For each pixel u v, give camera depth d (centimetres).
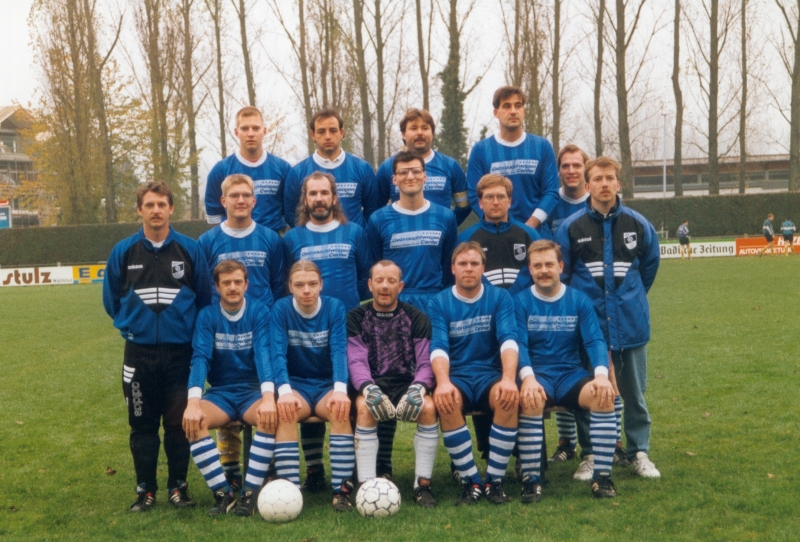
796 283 1638
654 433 580
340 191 552
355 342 464
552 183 569
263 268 495
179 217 4925
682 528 379
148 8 3338
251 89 3359
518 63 3194
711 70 3253
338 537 380
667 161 6425
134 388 449
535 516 404
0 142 6012
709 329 1078
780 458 495
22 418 706
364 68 2967
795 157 3225
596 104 3155
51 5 3198
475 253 462
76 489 494
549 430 641
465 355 471
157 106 3422
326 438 645
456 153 2991
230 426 459
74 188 3366
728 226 3334
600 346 457
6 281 2727
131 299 447
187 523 415
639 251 486
